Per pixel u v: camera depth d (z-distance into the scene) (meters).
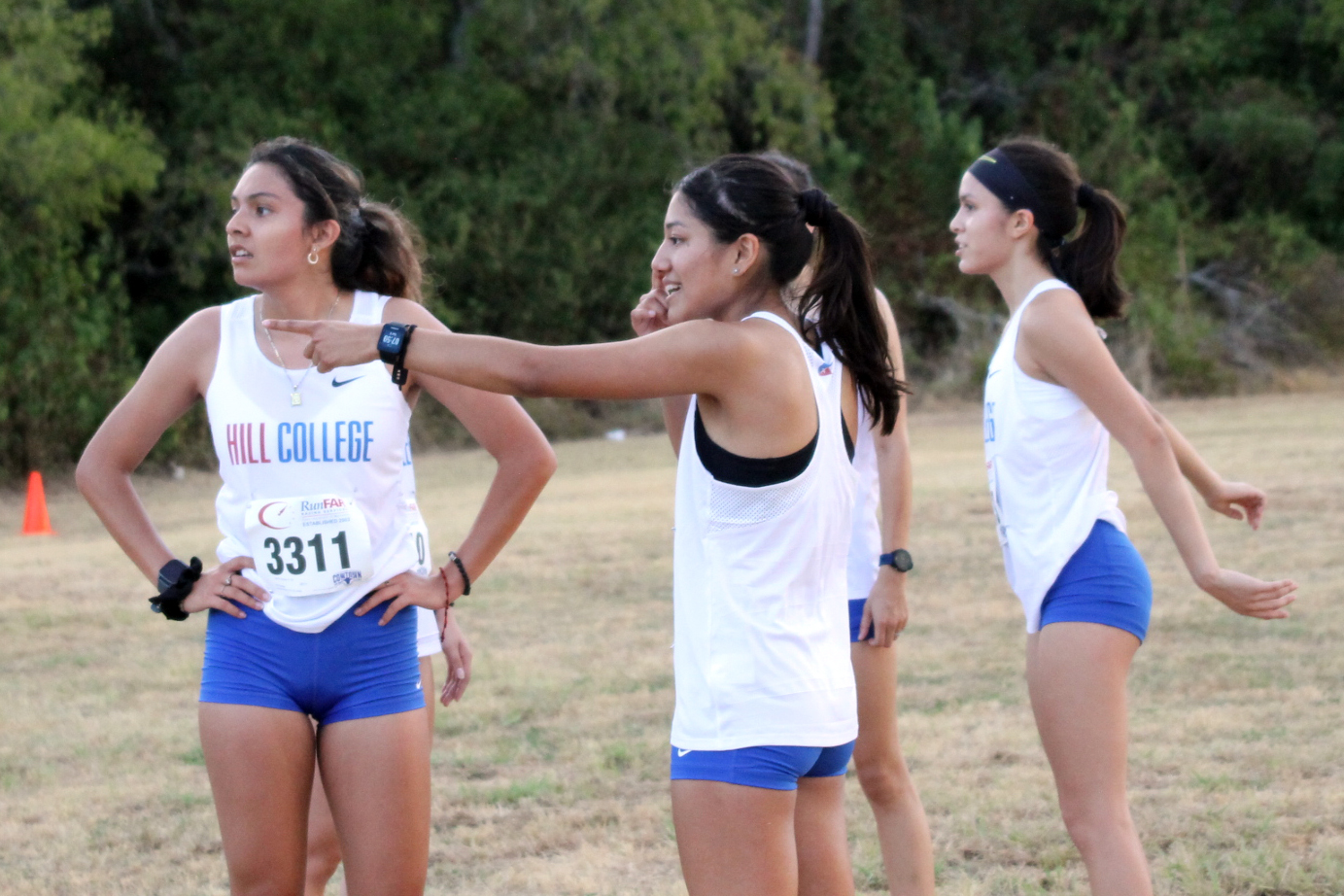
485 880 8.56
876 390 5.77
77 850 9.34
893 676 7.34
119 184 45.34
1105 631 6.29
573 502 28.41
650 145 60.66
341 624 6.11
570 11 59.16
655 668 14.09
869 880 8.26
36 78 44.72
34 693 14.00
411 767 6.17
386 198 56.19
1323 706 11.55
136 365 47.41
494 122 58.72
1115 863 6.11
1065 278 6.78
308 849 7.40
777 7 70.50
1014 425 6.61
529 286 57.75
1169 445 6.36
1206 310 66.06
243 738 6.02
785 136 63.66
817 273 5.70
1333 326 65.88
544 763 11.06
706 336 5.14
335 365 5.40
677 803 5.28
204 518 29.94
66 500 38.38
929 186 67.38
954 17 77.56
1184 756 10.26
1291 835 8.59
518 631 16.09
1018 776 10.05
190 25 55.38
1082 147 71.62
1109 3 76.88
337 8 55.47
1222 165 74.50
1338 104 77.62
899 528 7.34
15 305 43.22
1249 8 77.81
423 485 35.19
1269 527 20.56
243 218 6.38
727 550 5.22
